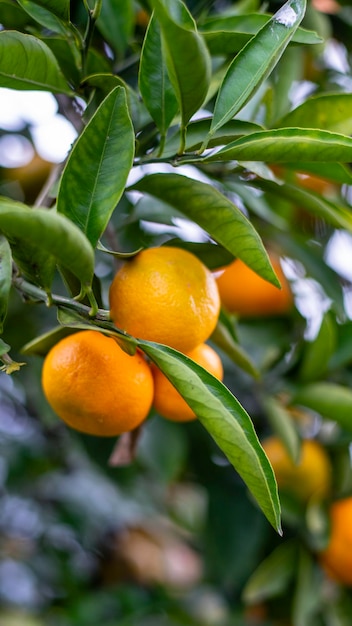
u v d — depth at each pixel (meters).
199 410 0.57
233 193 0.81
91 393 0.61
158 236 0.87
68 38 0.65
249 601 0.87
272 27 0.60
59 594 1.23
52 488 1.25
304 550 0.86
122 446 0.72
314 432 0.90
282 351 0.87
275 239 0.82
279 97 0.77
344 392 0.81
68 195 0.58
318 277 0.82
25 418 1.22
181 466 0.88
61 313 0.59
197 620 1.08
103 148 0.58
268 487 0.57
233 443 0.57
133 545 1.28
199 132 0.63
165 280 0.60
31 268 0.58
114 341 0.61
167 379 0.60
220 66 0.70
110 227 0.71
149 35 0.61
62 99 0.73
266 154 0.59
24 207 0.53
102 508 1.21
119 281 0.61
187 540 1.30
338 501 0.85
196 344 0.61
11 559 1.25
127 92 0.64
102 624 1.09
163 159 0.62
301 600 0.84
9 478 1.20
